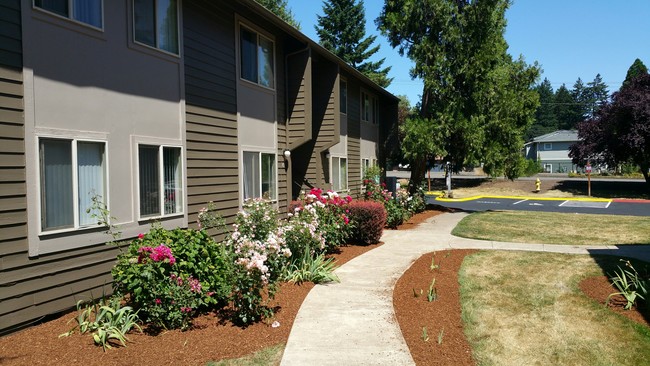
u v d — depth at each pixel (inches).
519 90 807.7
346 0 1720.0
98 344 189.3
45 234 219.1
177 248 217.2
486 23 716.0
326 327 215.2
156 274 206.7
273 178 467.8
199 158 347.6
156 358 178.7
